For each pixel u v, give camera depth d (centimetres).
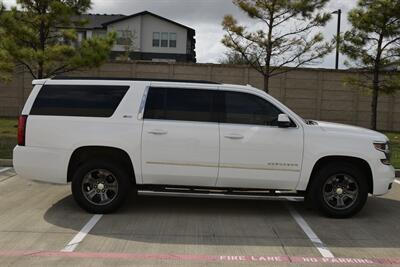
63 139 700
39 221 673
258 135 701
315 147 703
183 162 700
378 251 577
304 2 1998
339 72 2698
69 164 705
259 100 716
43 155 702
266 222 697
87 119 704
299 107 2716
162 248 570
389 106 2705
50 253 545
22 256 533
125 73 2669
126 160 712
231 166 701
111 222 675
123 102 711
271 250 571
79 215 707
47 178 706
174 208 766
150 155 699
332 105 2720
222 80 2691
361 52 2156
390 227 685
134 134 698
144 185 719
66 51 1725
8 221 671
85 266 505
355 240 619
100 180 714
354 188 719
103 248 566
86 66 1778
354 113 2723
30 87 2675
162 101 713
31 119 708
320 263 530
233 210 764
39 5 1806
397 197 901
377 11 2067
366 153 707
